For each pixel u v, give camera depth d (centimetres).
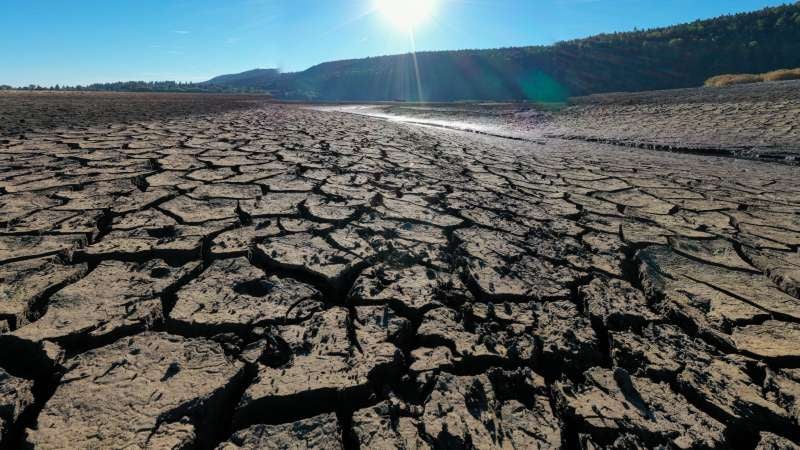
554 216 312
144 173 374
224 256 207
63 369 123
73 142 541
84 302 158
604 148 758
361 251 222
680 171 512
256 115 1212
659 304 183
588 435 113
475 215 301
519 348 146
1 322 142
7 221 239
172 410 111
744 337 159
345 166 452
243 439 106
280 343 142
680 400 126
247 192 327
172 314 154
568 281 201
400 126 1090
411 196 344
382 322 158
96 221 246
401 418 115
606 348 155
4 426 105
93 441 101
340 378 127
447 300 180
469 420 115
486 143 793
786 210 341
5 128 648
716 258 237
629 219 310
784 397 127
